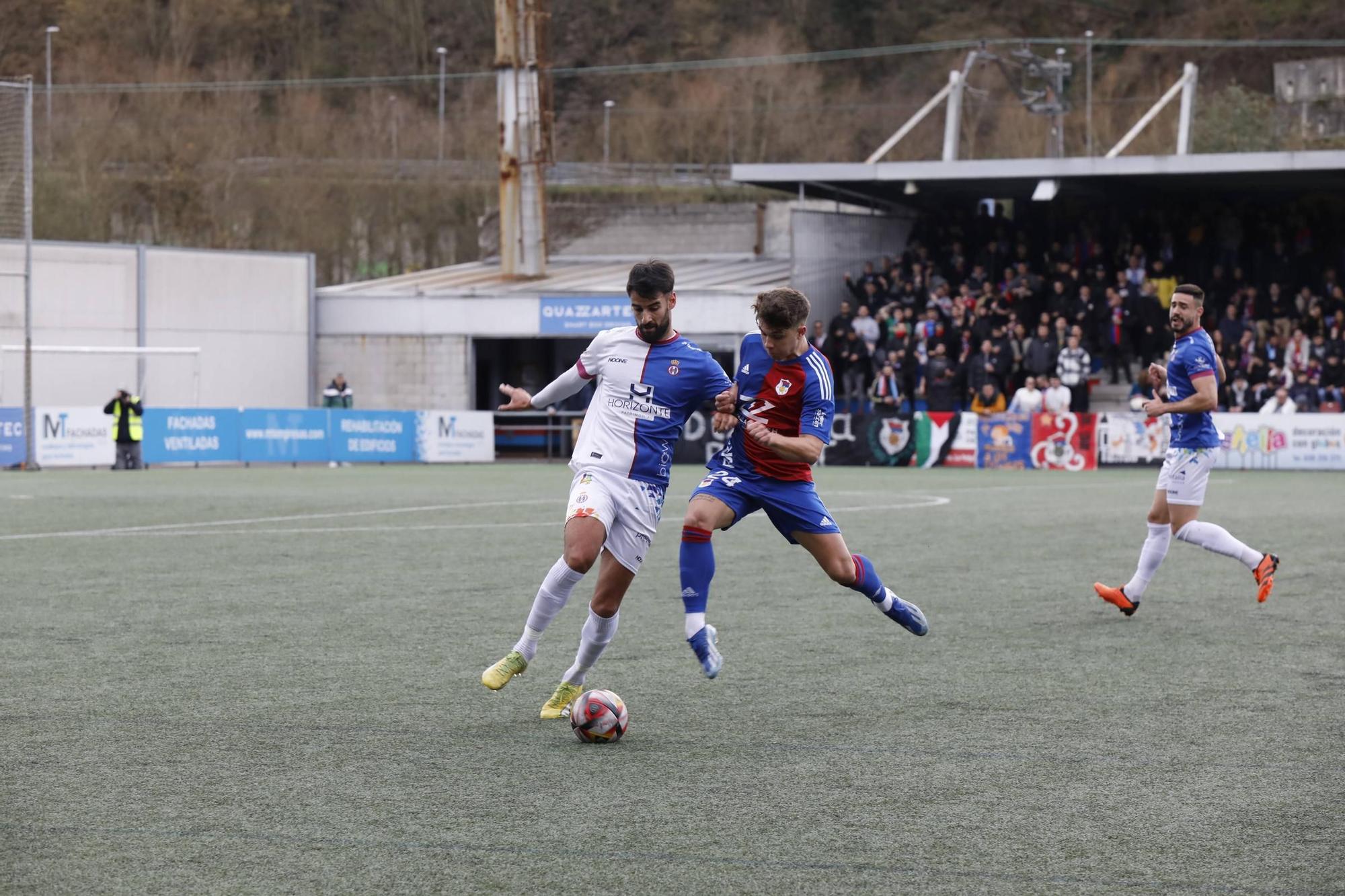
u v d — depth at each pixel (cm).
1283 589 1406
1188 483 1199
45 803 640
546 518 2219
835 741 770
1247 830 602
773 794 661
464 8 10156
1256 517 2220
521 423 5231
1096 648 1071
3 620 1195
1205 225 4631
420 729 799
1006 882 535
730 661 1015
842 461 4159
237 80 9219
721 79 9619
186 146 8056
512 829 603
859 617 1219
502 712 844
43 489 2988
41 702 867
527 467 4225
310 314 5141
